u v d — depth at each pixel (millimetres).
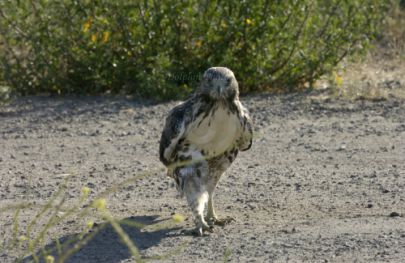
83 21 18734
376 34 20109
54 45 18891
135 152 14727
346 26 19438
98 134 15992
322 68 19312
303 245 9781
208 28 18641
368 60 21688
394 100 18141
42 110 17828
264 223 10750
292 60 19172
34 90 19375
